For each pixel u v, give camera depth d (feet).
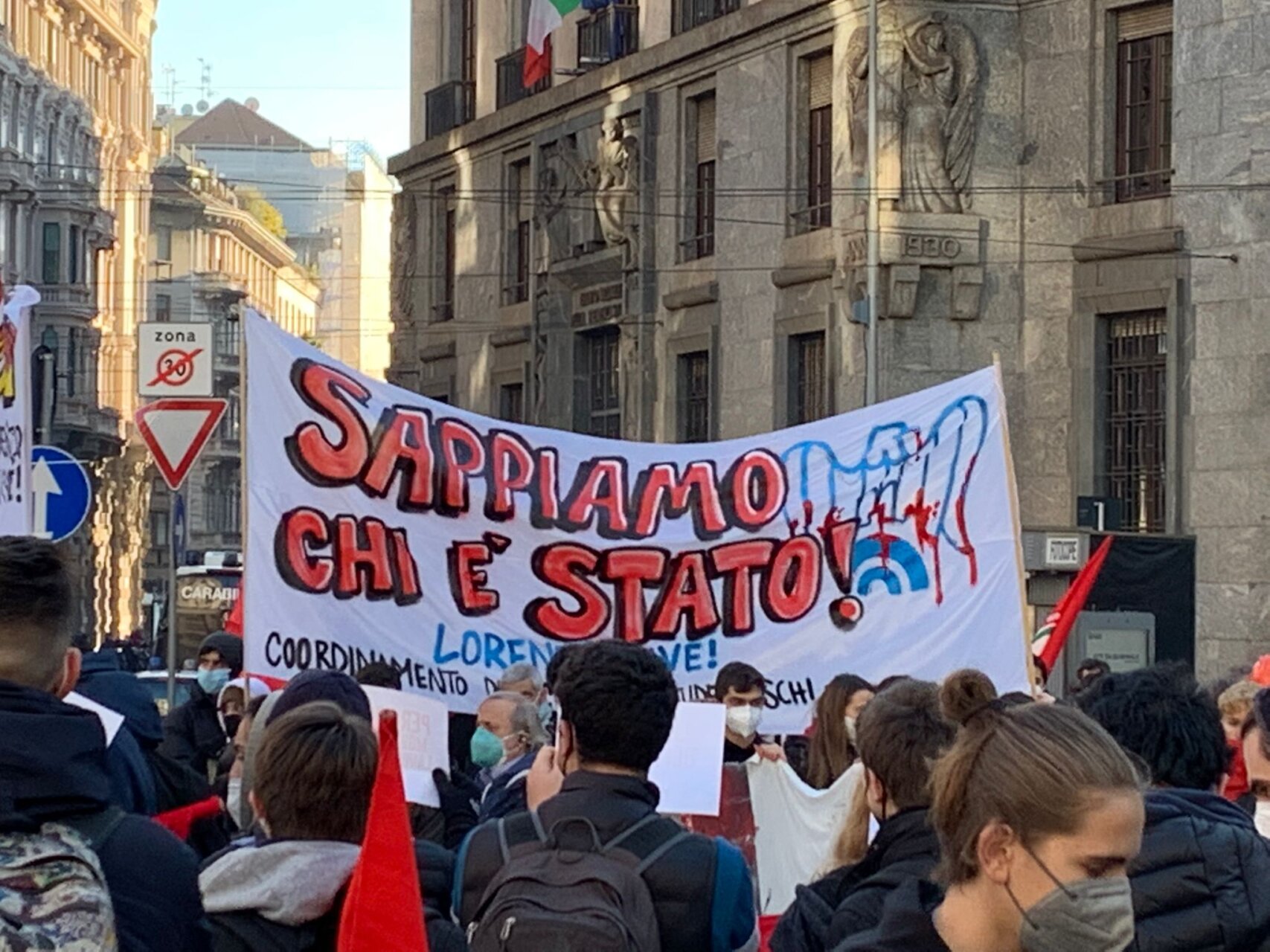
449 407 31.81
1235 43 87.20
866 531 33.06
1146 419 92.38
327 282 485.15
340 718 16.79
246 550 30.45
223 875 16.16
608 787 18.08
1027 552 79.87
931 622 33.14
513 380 135.33
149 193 317.42
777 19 106.93
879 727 17.48
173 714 44.50
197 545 339.98
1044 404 96.53
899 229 96.32
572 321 127.85
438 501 31.60
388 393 31.40
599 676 18.13
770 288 108.78
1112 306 92.79
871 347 94.38
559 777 19.65
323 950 16.25
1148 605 82.17
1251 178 86.53
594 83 124.06
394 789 13.39
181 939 14.60
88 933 13.08
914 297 96.94
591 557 32.30
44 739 13.64
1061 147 96.07
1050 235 96.32
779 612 32.89
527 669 30.48
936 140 96.78
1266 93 86.17
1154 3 93.20
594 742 18.12
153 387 57.57
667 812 26.25
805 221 106.83
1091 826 11.39
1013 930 11.60
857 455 33.27
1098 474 93.76
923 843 17.08
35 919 12.99
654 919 17.26
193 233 356.79
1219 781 17.75
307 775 16.37
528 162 135.23
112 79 293.64
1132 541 81.76
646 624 32.50
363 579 31.09
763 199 109.91
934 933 12.28
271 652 30.45
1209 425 87.30
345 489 31.04
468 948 17.06
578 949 16.69
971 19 97.71
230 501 351.25
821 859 28.63
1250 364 85.97
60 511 48.98
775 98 108.68
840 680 28.04
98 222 260.62
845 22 101.91
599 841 17.71
